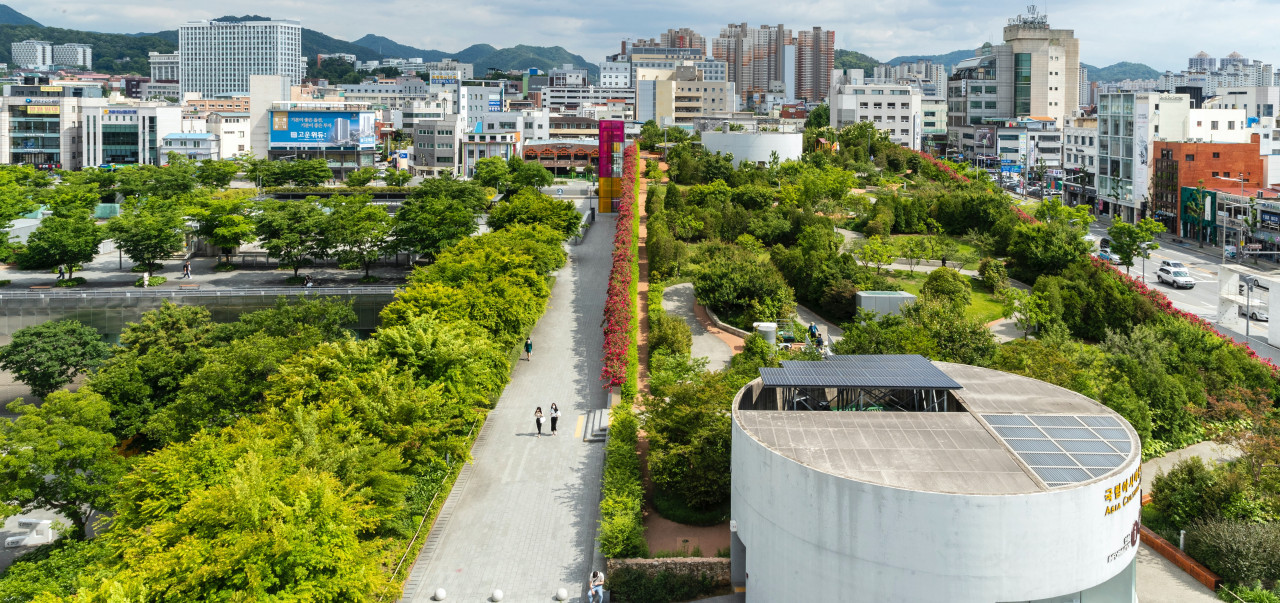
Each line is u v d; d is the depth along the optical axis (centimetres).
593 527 5866
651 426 6209
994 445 4747
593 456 6862
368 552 4550
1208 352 8519
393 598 4766
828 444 4756
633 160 16125
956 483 4291
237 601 3788
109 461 5919
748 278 9256
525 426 7362
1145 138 18575
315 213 12900
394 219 13150
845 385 5325
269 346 7175
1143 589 5156
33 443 5684
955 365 6169
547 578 5312
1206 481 5844
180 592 3841
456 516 5984
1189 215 17138
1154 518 5969
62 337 8356
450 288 8150
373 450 5162
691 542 5609
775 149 16975
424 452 5706
